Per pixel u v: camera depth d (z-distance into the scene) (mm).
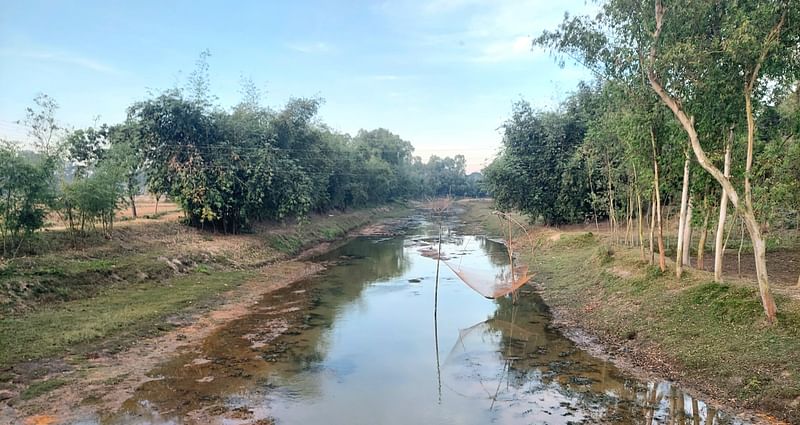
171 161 28516
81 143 26281
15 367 11203
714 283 14102
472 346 14438
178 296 18609
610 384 11312
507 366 12742
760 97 12859
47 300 15430
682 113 12602
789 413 8914
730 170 13922
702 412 9625
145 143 28266
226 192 29297
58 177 19641
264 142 33344
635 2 13555
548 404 10359
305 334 15391
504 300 20219
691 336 12477
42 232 19500
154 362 12578
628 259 20047
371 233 49781
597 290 19078
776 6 10891
